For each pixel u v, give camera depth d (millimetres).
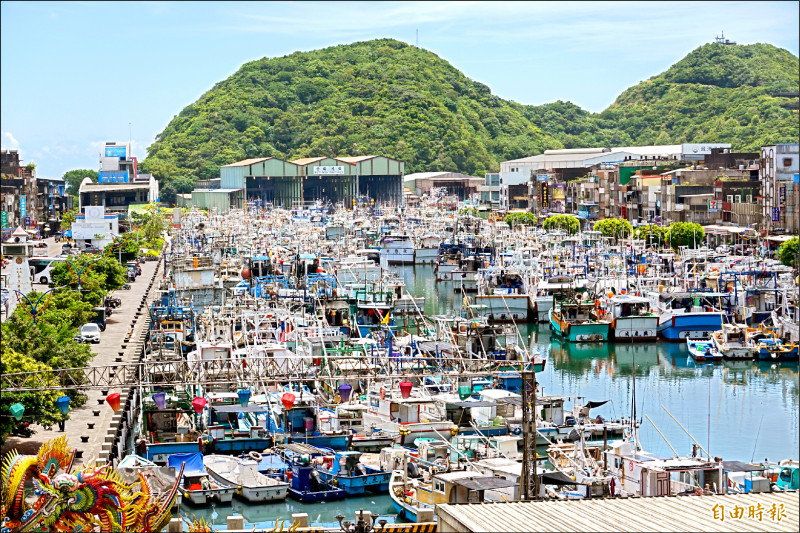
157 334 134125
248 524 73938
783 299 149125
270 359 103250
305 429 94125
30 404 81375
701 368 132000
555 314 157500
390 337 123562
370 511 77562
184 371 96062
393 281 181000
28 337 95875
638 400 112812
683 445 93750
